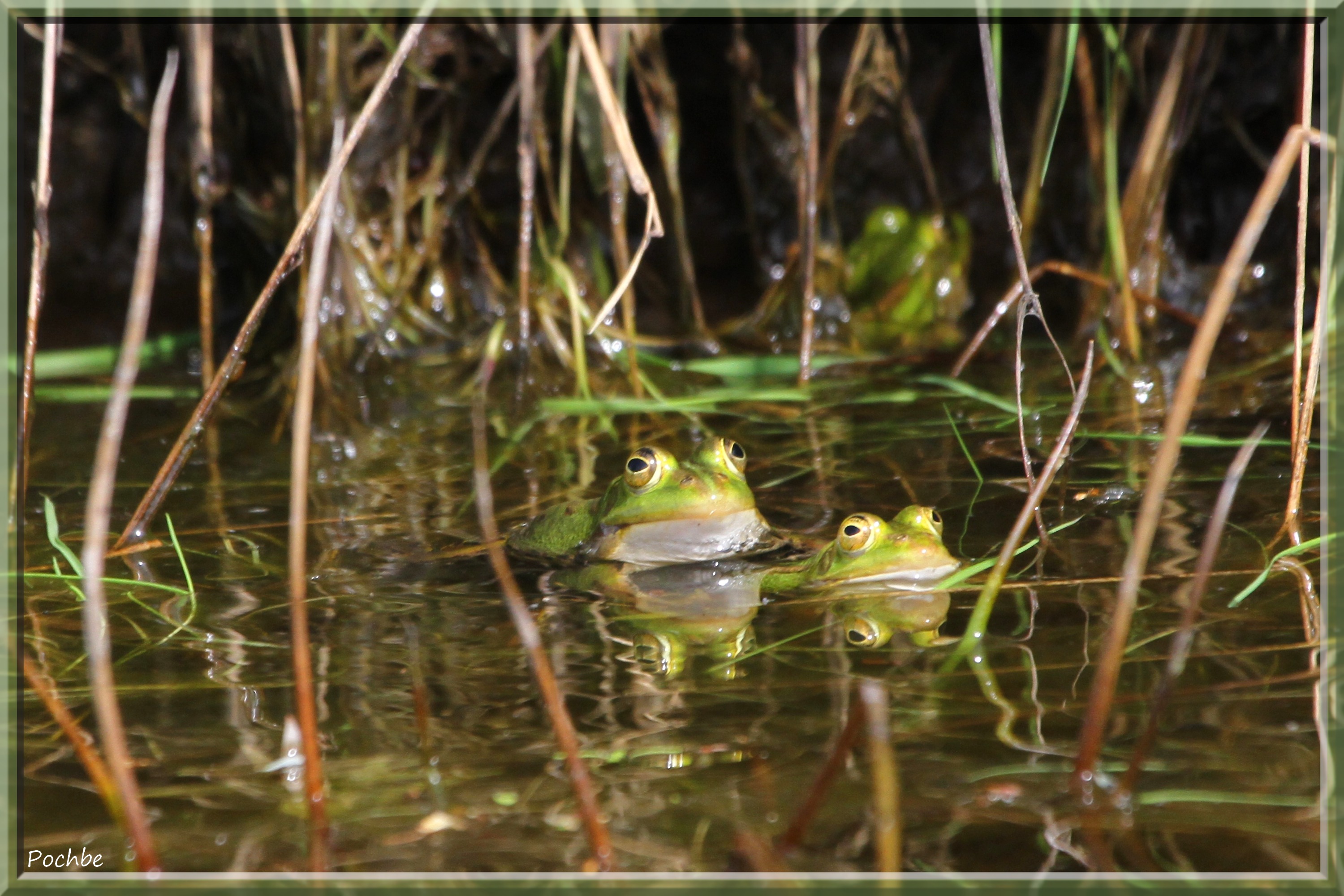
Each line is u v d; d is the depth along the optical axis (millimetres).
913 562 5891
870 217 13328
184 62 11430
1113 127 10781
